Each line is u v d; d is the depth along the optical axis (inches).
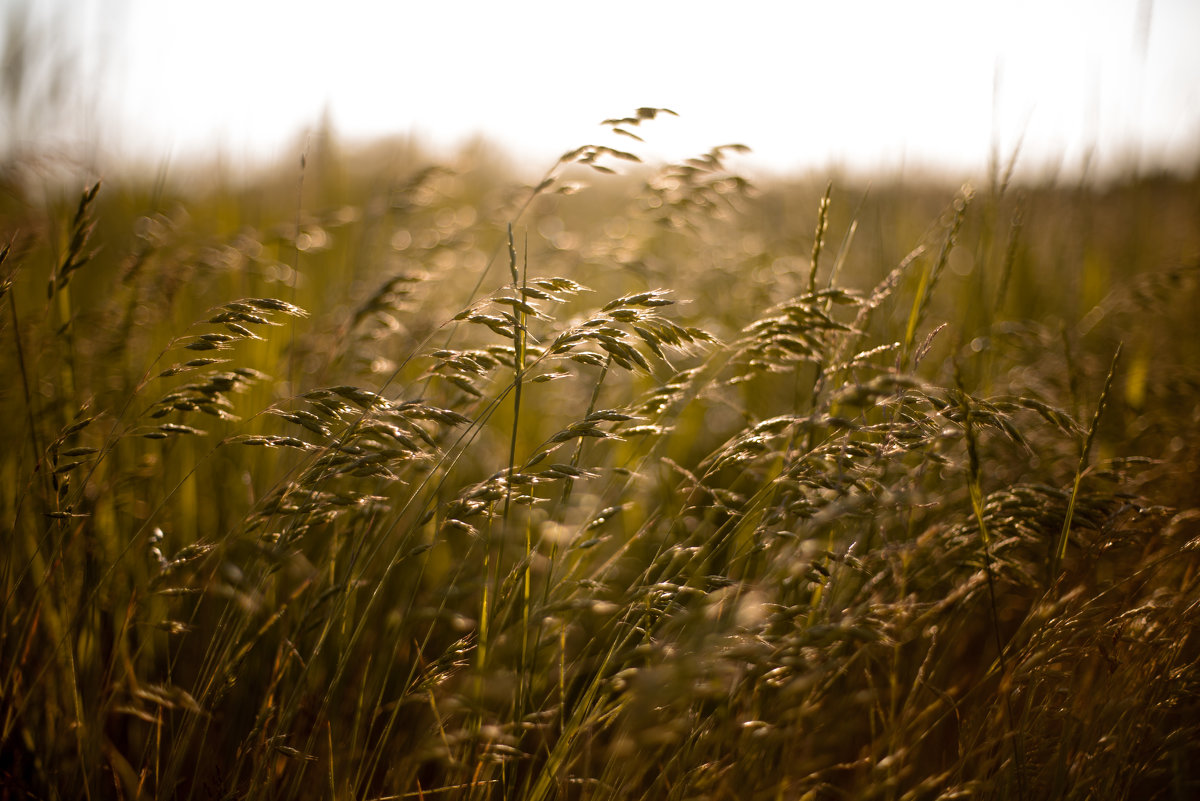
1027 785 24.4
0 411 28.4
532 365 24.8
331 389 24.9
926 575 26.7
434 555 29.4
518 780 25.6
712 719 24.5
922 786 24.2
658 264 36.3
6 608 25.0
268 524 26.1
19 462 26.4
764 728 23.8
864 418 24.6
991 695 25.1
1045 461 28.7
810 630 22.9
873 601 24.2
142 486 28.4
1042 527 25.1
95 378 29.0
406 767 25.0
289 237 32.3
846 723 25.4
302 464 26.5
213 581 27.7
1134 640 24.6
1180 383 31.0
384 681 24.9
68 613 25.4
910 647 27.0
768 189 47.5
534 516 28.7
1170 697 24.6
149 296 29.6
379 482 28.3
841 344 27.2
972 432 24.2
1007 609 27.9
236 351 31.5
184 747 24.7
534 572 27.0
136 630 26.9
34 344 28.0
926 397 24.3
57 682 25.9
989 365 29.1
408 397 30.4
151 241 30.4
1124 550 27.0
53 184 30.8
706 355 27.4
